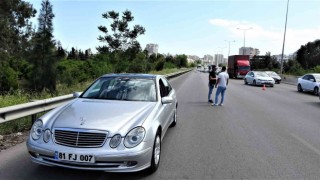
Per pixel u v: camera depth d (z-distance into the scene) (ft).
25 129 26.48
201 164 19.56
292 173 18.44
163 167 18.85
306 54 269.03
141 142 16.15
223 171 18.47
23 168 17.88
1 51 120.78
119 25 118.01
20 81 105.91
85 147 15.61
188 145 23.88
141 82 22.36
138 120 16.97
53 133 16.06
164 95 23.15
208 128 30.32
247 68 153.79
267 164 19.89
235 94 67.97
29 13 154.51
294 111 43.73
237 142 25.13
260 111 42.68
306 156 21.76
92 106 18.60
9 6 145.48
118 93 21.16
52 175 16.99
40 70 94.73
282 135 28.04
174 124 30.63
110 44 118.93
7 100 32.99
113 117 16.94
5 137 23.98
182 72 193.98
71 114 17.30
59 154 15.62
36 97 39.14
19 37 146.41
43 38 101.40
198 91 72.43
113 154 15.47
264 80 101.14
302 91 82.33
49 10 103.86
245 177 17.65
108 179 16.74
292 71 189.78
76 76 94.73
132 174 17.54
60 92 46.21
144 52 143.23
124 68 115.34
